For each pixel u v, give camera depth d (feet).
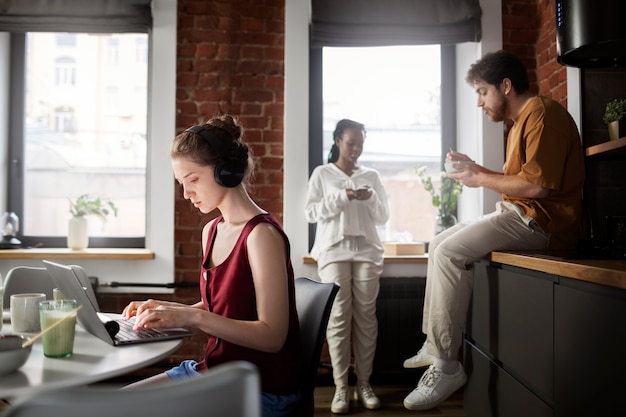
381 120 12.17
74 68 11.96
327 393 10.85
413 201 12.19
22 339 3.94
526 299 6.18
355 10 11.12
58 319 4.18
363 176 10.48
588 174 9.07
